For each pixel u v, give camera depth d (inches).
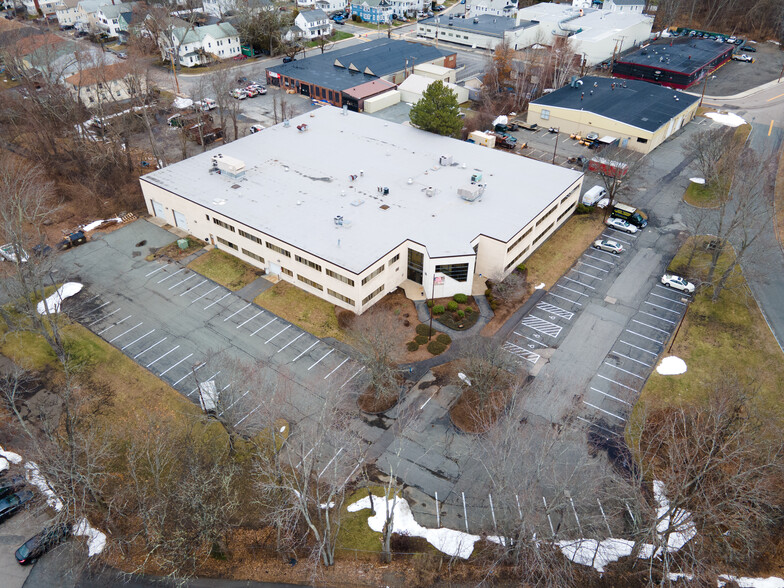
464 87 4874.5
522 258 2817.4
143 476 1840.6
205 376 2180.1
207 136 3996.1
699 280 2699.3
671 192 3449.8
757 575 1599.4
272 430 1646.2
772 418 1991.9
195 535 1579.7
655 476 1822.1
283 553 1648.6
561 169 3201.3
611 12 6486.2
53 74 4613.7
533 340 2369.6
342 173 3115.2
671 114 4126.5
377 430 1980.8
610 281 2721.5
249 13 5940.0
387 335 2170.3
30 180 2987.2
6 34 5295.3
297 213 2746.1
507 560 1615.4
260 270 2768.2
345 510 1748.3
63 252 2886.3
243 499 1784.0
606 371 2225.6
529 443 1907.0
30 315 2224.4
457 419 2022.6
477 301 2588.6
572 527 1688.0
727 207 3230.8
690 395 2112.5
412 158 3292.3
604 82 4800.7
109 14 6368.1
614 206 3152.1
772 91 5039.4
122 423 2009.1
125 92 4589.1
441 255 2443.4
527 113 4611.2
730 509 1612.9
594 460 1879.9
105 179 3427.7
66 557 1662.2
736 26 6653.5
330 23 6545.3
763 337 2383.1
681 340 2374.5
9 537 1705.2
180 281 2694.4
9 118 3939.5
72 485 1547.7
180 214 3004.4
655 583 1577.3
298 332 2400.3
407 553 1649.9
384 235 2588.6
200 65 5600.4
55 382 2182.6
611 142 3988.7
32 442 1871.3
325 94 4714.6
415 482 1820.9
